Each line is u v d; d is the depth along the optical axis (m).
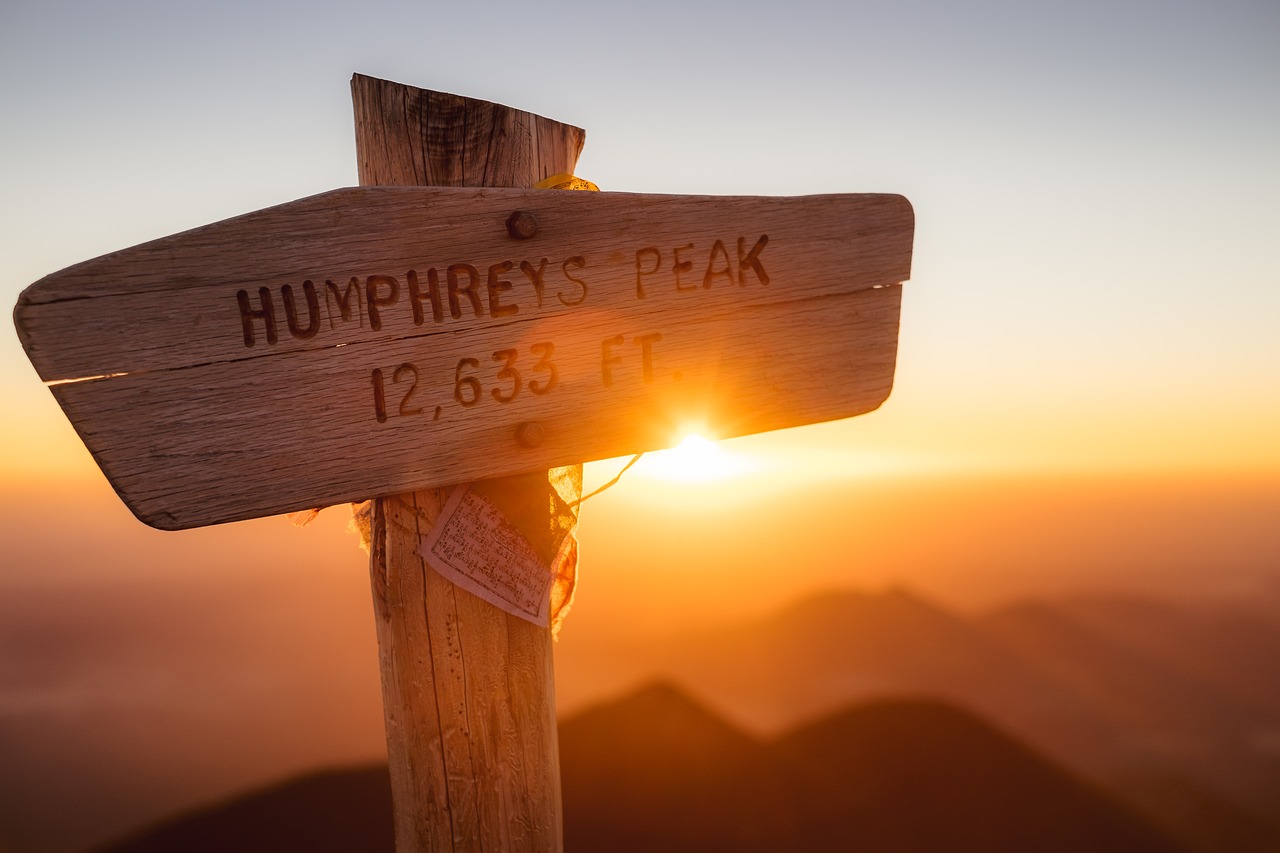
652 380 1.10
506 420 1.04
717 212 1.08
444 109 1.12
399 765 1.22
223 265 0.88
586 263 1.04
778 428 1.17
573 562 1.24
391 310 0.96
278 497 0.95
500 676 1.22
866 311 1.19
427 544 1.12
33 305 0.81
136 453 0.88
